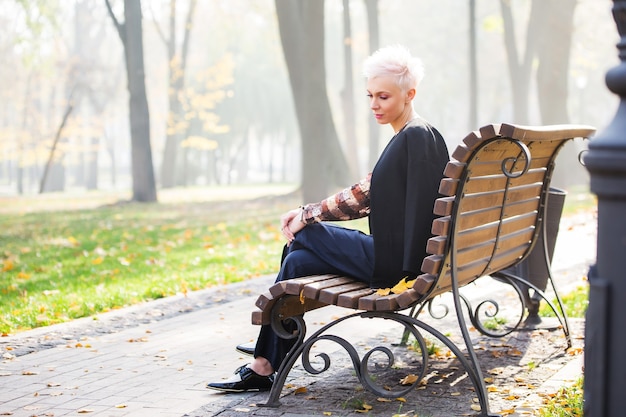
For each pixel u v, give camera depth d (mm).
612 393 2625
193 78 67000
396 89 4438
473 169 3990
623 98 2662
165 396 4527
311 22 23000
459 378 4746
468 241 4242
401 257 4246
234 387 4555
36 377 5090
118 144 102188
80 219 22453
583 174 33094
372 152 33062
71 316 7512
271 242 14500
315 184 23281
